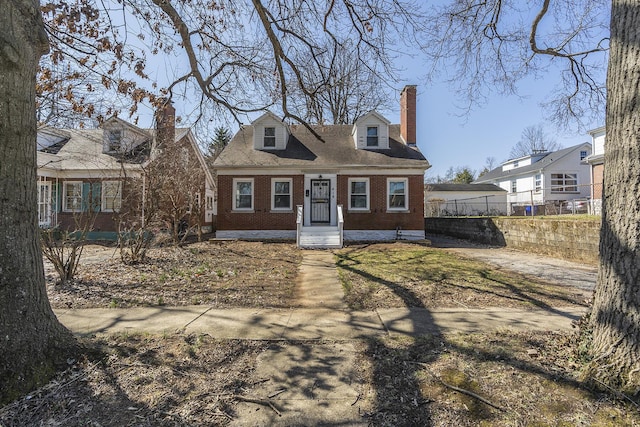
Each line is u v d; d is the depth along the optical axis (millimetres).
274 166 14992
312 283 6836
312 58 7367
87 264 8680
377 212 15094
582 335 3225
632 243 2604
